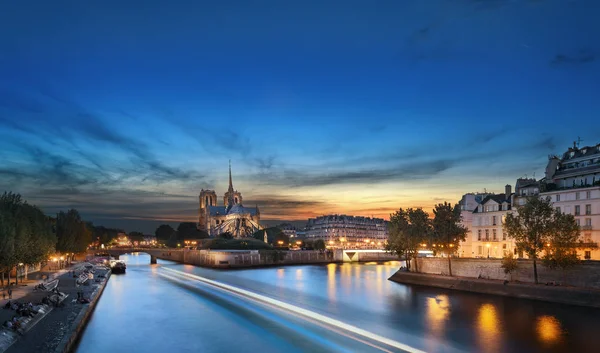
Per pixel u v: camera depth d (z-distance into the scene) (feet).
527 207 283.38
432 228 403.75
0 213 276.21
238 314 262.47
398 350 181.98
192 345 194.08
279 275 546.67
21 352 154.51
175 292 371.15
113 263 620.49
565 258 261.44
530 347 180.75
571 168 357.41
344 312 263.70
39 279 367.04
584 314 233.76
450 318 237.04
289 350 185.47
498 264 322.96
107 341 199.62
